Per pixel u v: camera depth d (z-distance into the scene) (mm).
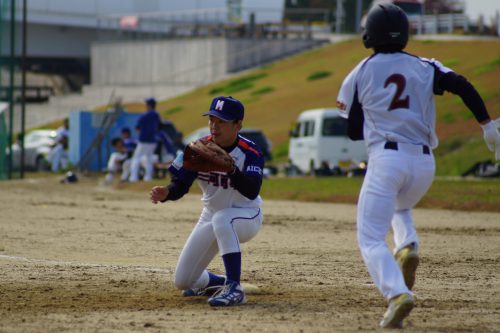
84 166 107188
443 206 58438
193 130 136625
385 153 19641
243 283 26094
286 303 23219
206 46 182500
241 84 167125
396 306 18891
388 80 19844
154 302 23344
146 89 184125
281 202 65062
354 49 174000
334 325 19922
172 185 23016
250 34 185000
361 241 19594
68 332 19125
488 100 111938
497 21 168000
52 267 30219
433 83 19953
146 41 191375
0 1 90875
